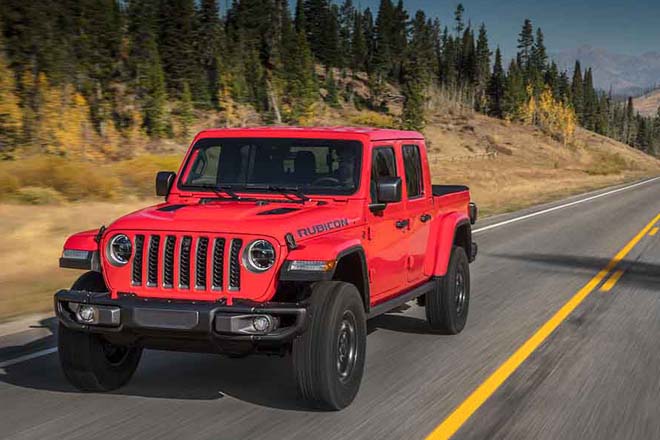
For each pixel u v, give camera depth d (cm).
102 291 553
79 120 7456
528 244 1683
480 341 768
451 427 505
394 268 662
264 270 500
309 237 524
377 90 17125
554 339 783
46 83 7031
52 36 8125
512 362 684
